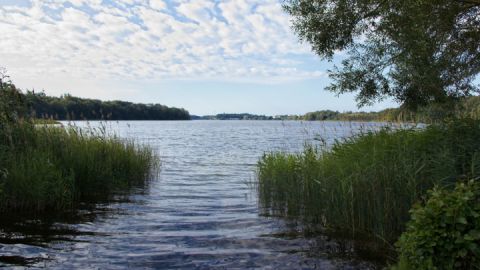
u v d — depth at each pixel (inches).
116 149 547.2
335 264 243.9
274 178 431.2
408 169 289.6
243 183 600.1
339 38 401.7
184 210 398.6
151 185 561.9
